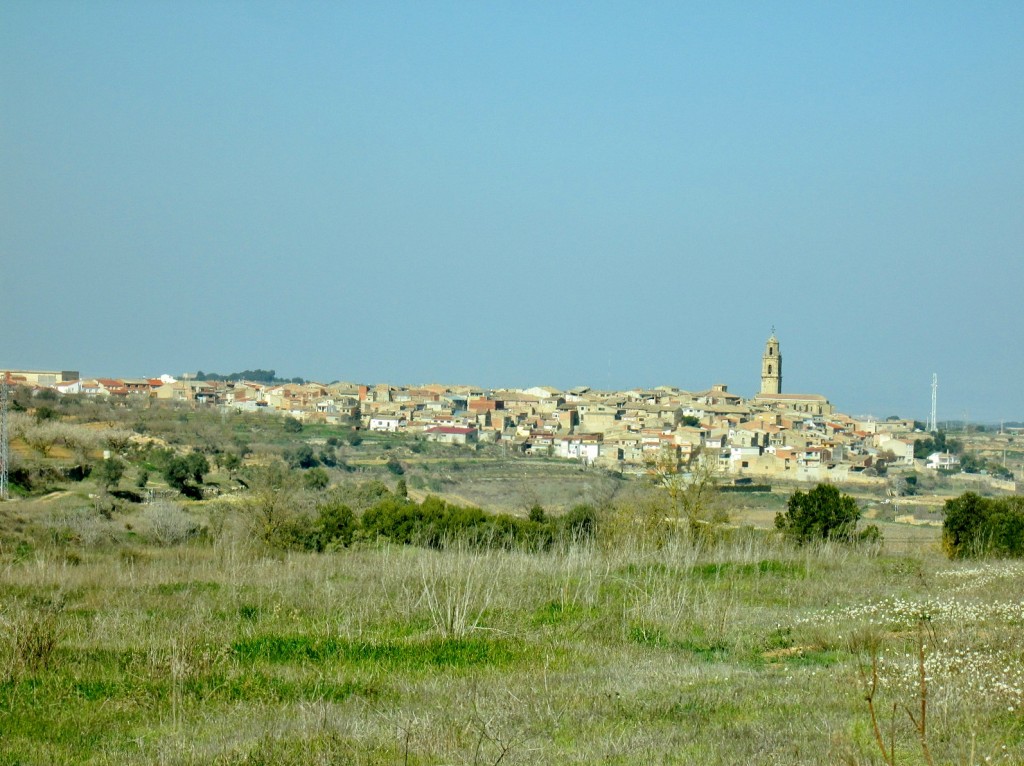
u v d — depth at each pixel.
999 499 40.81
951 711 13.67
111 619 20.84
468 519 46.50
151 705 15.20
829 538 36.44
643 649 19.20
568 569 27.16
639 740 12.83
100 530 45.78
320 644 19.17
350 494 65.75
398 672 17.45
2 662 17.02
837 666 17.08
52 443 75.25
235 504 56.44
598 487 99.88
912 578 27.92
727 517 40.56
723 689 15.59
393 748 12.78
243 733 13.71
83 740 13.65
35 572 28.30
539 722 13.94
